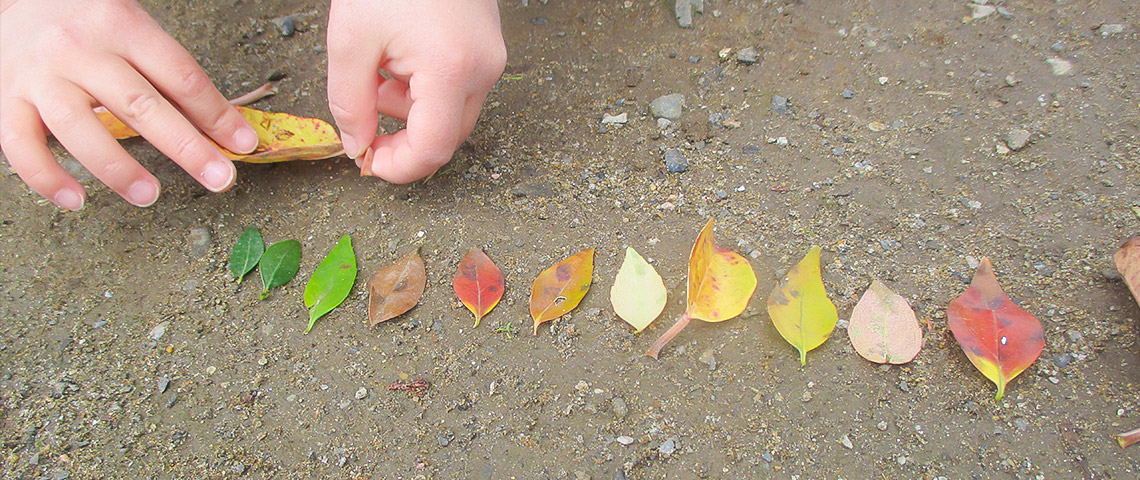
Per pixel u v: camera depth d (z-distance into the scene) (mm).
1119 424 232
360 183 314
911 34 354
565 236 290
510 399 250
